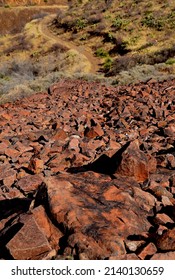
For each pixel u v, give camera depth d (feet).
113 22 167.63
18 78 120.78
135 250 10.55
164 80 63.57
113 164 16.87
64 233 11.27
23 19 291.58
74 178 14.20
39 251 10.57
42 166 19.86
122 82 72.28
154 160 16.90
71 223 11.23
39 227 11.09
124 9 176.14
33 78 123.13
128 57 127.75
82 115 36.22
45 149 22.50
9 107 46.09
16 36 206.08
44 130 29.25
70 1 319.06
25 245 10.57
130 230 11.38
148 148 22.02
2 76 138.41
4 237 11.51
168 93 45.06
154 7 164.25
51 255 10.43
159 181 15.79
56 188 12.91
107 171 17.11
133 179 15.16
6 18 288.30
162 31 143.13
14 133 30.76
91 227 11.00
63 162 20.34
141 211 12.72
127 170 15.53
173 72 82.38
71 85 65.41
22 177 18.35
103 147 22.86
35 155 22.82
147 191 14.49
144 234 11.17
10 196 16.72
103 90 56.44
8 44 197.88
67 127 29.76
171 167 17.74
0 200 16.15
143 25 152.25
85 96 50.98
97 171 17.48
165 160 18.06
